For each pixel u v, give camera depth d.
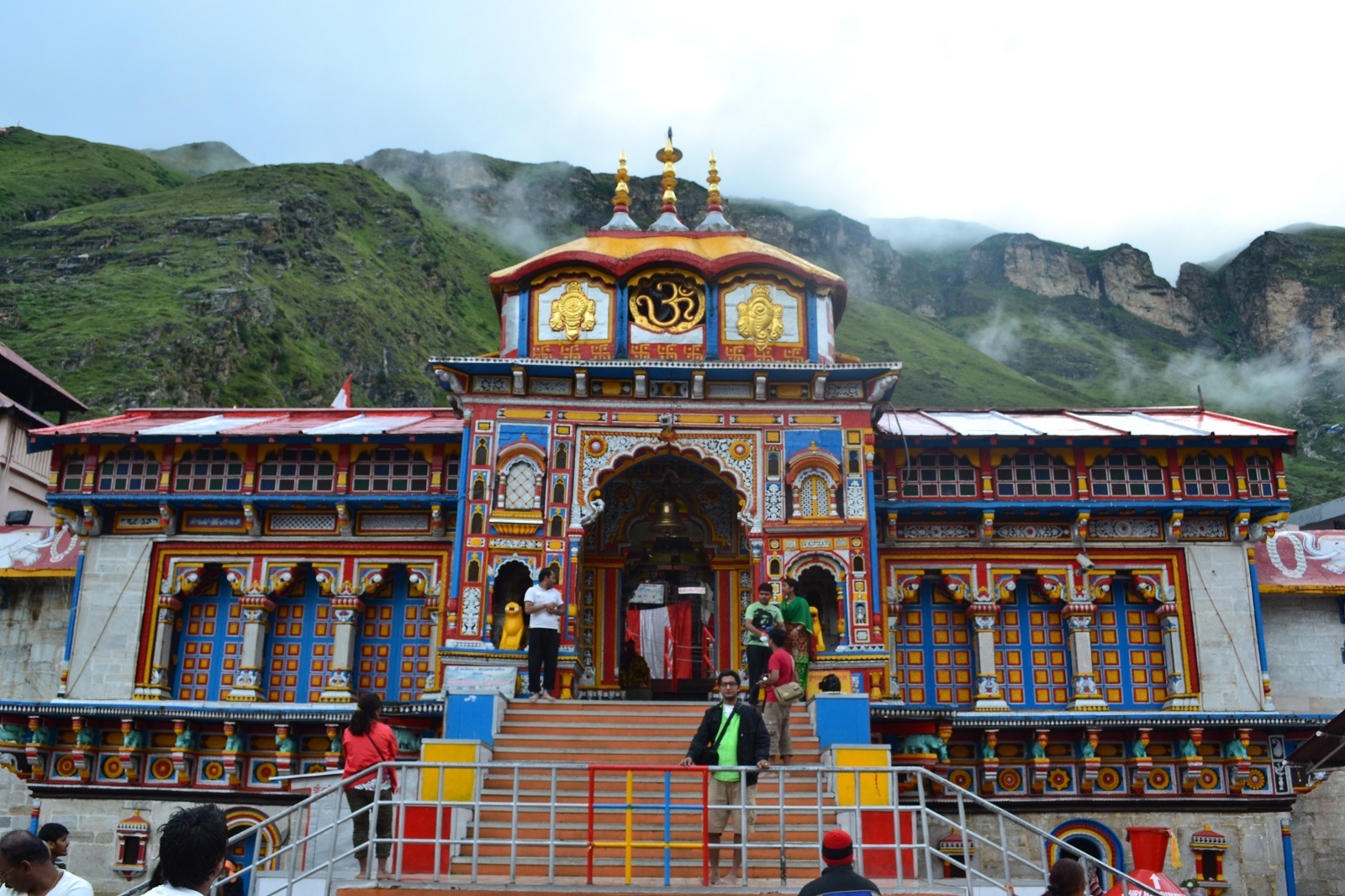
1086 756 19.98
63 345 69.44
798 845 11.66
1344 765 17.84
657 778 14.91
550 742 15.77
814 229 183.62
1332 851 21.67
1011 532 21.47
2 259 86.94
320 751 20.09
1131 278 185.62
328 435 20.91
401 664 21.09
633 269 20.12
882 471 21.22
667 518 21.12
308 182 113.12
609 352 19.98
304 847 14.48
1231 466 21.27
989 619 21.03
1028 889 12.92
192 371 72.38
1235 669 20.58
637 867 12.73
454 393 19.73
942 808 20.16
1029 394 133.00
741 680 21.16
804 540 19.12
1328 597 22.27
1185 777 20.03
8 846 7.41
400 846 12.33
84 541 21.34
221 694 20.89
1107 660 21.11
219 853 6.29
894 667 21.05
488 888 11.47
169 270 85.44
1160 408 24.03
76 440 21.16
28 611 22.55
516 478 19.33
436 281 115.44
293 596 21.47
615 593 21.78
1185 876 19.78
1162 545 21.28
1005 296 185.50
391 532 21.33
